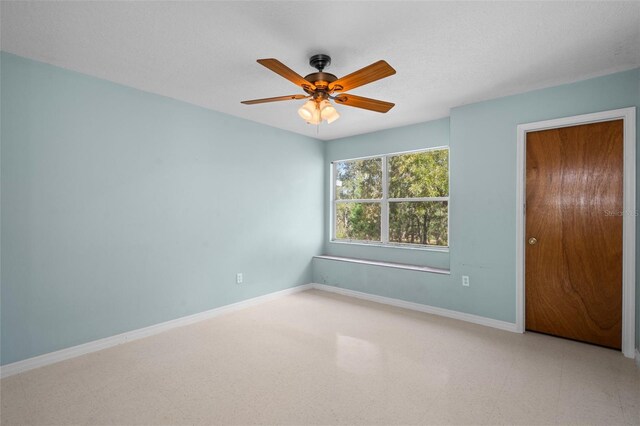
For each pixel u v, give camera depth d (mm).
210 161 3619
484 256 3346
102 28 2004
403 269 3965
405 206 4383
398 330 3205
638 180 2588
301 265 4777
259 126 4168
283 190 4492
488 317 3328
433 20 1906
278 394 2104
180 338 3023
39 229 2477
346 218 5051
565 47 2225
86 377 2314
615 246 2732
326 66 2385
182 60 2439
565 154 2947
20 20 1911
